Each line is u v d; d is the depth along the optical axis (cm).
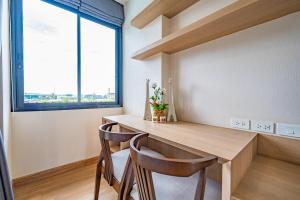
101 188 152
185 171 55
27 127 159
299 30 88
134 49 214
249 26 106
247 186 66
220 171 114
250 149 87
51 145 175
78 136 196
